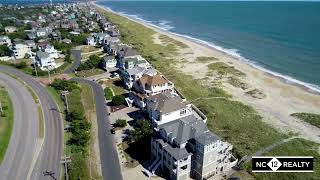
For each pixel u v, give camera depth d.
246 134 92.69
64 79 135.00
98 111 108.31
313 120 102.88
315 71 155.50
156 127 88.44
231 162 77.62
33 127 95.19
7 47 190.25
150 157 81.81
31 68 157.50
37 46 195.12
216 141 70.25
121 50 159.75
